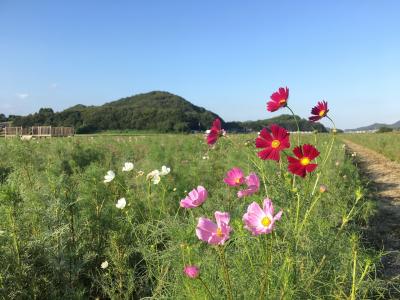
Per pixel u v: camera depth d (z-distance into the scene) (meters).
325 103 2.43
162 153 9.30
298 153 2.07
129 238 3.88
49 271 3.31
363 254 2.57
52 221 3.32
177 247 2.67
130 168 4.36
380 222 6.20
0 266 2.89
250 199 3.07
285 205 2.31
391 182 11.23
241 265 2.25
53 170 4.59
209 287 2.23
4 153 7.67
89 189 4.20
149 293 3.33
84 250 3.79
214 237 1.65
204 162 7.38
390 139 25.77
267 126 2.10
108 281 3.58
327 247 2.29
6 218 2.95
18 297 2.91
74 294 3.18
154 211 4.22
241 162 6.52
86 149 9.59
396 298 3.16
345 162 9.59
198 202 1.97
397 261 4.15
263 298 1.98
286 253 2.01
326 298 2.30
